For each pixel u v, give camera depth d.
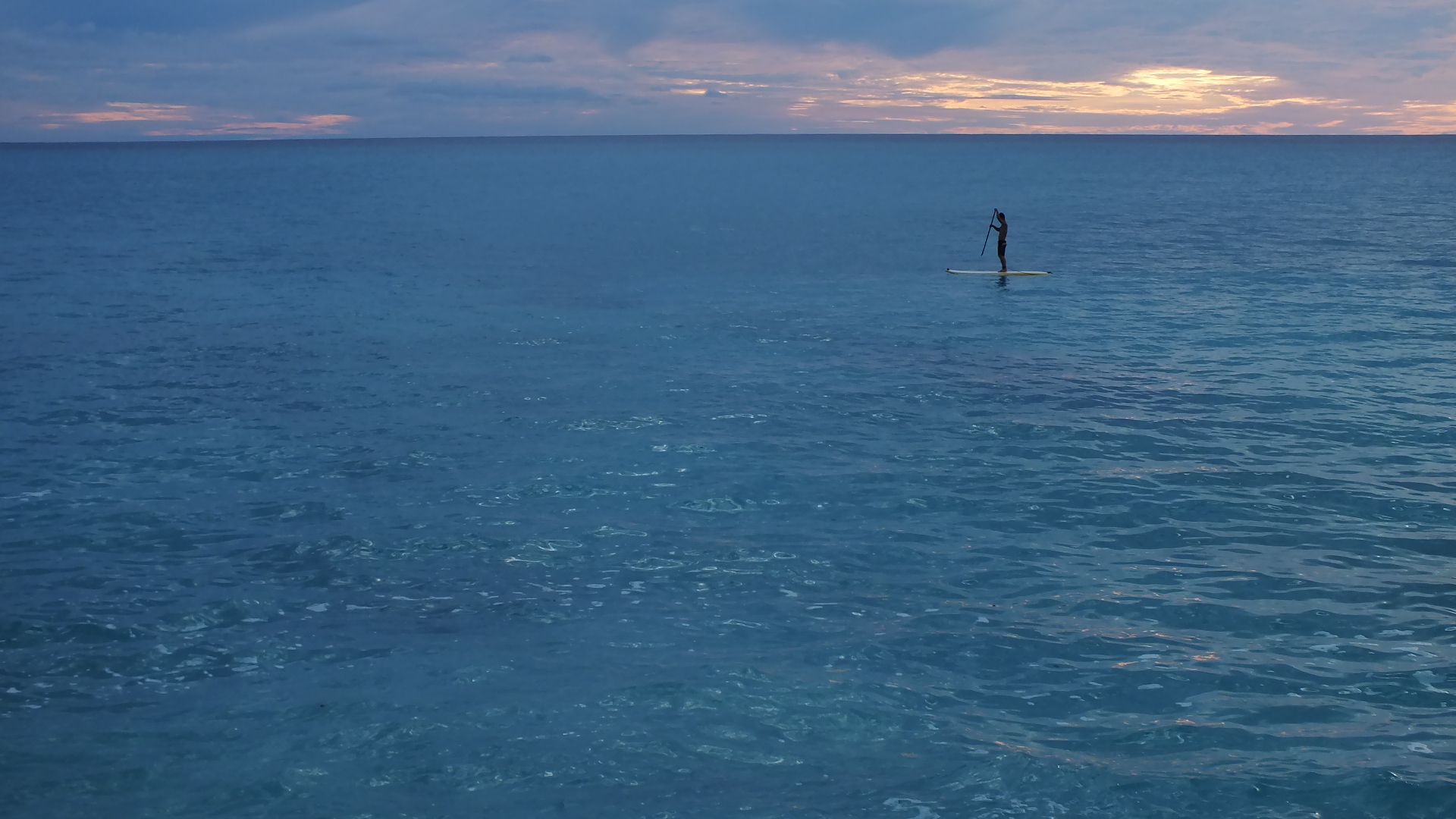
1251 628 11.51
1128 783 8.56
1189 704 9.88
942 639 11.27
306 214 75.00
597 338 28.36
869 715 9.70
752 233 60.28
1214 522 14.73
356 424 19.78
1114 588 12.55
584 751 9.06
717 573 13.05
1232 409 20.88
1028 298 35.94
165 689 10.20
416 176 150.25
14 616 11.77
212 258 47.12
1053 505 15.44
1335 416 20.27
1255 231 61.47
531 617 11.84
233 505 15.43
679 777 8.70
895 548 13.86
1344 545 13.85
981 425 19.75
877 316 32.12
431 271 42.44
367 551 13.67
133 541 14.04
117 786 8.49
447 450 18.09
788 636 11.36
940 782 8.62
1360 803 8.27
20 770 8.73
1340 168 178.12
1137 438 18.84
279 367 24.69
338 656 10.88
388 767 8.79
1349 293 36.69
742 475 16.75
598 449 18.12
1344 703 9.90
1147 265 45.00
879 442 18.61
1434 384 22.84
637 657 10.88
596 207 82.31
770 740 9.28
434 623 11.65
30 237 56.91
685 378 23.59
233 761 8.89
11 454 17.91
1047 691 10.18
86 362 25.14
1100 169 176.88
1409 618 11.70
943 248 52.25
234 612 11.91
